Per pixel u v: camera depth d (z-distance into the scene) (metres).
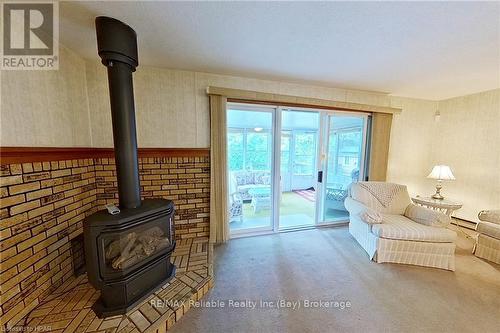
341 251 2.44
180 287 1.64
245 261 2.20
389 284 1.85
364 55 1.90
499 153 2.88
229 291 1.74
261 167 2.92
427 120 3.52
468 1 1.16
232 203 2.99
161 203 1.67
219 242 2.59
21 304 1.27
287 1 1.18
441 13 1.27
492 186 2.95
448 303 1.62
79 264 1.79
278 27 1.46
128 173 1.50
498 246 2.16
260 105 2.65
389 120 3.16
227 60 2.04
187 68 2.26
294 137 4.88
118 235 1.32
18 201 1.24
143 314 1.36
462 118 3.25
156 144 2.32
